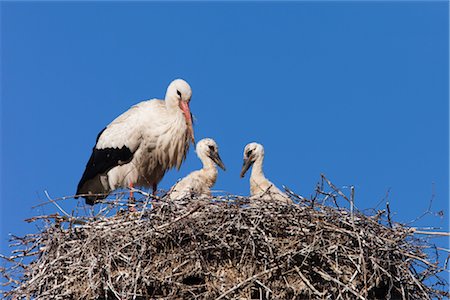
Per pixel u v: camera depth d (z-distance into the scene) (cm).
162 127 1836
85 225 1510
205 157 1844
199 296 1442
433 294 1480
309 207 1477
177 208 1493
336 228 1457
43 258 1507
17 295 1475
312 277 1451
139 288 1440
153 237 1462
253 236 1449
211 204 1478
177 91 1844
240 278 1452
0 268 1521
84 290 1457
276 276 1448
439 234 1480
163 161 1859
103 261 1445
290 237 1468
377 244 1446
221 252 1463
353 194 1478
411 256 1461
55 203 1534
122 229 1466
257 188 1817
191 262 1456
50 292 1459
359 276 1448
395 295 1469
